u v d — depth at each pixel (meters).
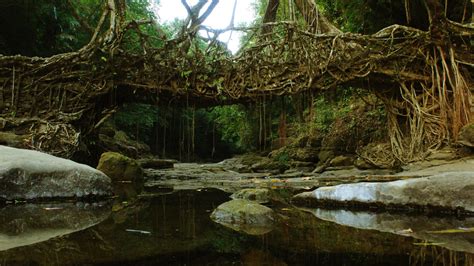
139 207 3.68
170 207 3.68
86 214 3.22
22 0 10.45
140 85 9.12
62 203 3.93
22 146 7.13
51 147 7.51
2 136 7.11
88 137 9.20
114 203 3.98
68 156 7.58
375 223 2.67
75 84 8.82
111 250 1.90
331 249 1.92
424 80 8.62
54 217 3.04
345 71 8.73
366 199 3.46
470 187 3.01
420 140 8.18
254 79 9.09
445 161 7.41
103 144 11.20
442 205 3.07
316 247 1.97
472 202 2.97
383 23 10.66
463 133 7.21
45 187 4.07
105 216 3.10
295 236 2.26
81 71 8.84
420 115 8.31
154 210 3.47
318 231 2.41
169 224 2.70
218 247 1.98
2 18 10.55
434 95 8.40
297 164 11.50
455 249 1.90
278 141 14.21
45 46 12.09
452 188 3.07
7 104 8.31
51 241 2.12
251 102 9.46
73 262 1.68
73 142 7.75
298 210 3.38
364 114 11.27
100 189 4.36
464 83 7.85
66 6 12.02
